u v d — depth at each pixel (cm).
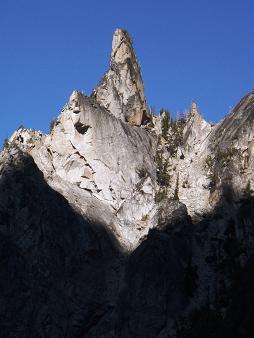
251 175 11169
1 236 10050
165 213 10731
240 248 10300
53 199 10481
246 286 9819
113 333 9781
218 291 9988
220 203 10906
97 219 10769
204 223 10744
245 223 10500
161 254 10150
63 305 9881
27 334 9588
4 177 10475
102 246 10519
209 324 9531
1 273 9812
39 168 10950
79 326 9881
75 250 10288
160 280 9981
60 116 11412
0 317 9606
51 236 10200
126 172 11512
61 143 11281
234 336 9400
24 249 10044
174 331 9594
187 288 10025
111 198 11225
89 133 11419
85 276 10188
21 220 10206
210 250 10419
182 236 10412
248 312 9538
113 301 10075
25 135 11238
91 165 11262
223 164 11281
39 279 9906
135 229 11012
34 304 9750
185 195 11344
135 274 10100
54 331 9688
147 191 11312
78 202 10825
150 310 9806
